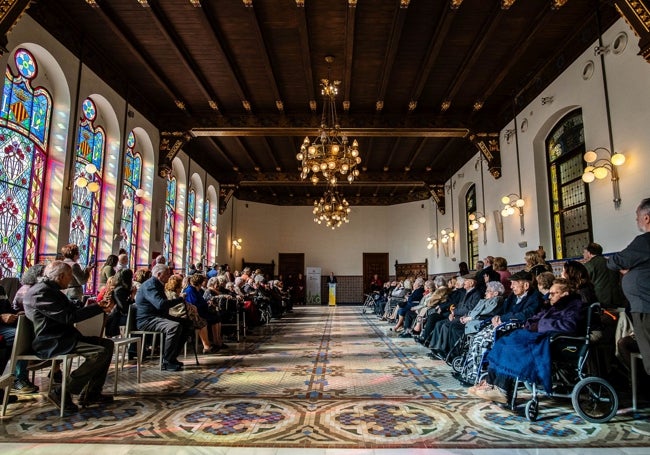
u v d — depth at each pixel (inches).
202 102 411.5
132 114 374.0
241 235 807.7
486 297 208.7
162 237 438.3
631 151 235.1
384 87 367.9
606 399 137.6
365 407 150.6
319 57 327.0
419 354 266.2
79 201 311.1
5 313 175.0
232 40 305.9
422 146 542.0
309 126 437.1
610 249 257.6
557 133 332.5
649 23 189.0
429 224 785.6
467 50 317.1
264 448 112.6
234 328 359.3
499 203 435.5
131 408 148.9
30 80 259.4
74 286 221.9
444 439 119.6
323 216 592.1
